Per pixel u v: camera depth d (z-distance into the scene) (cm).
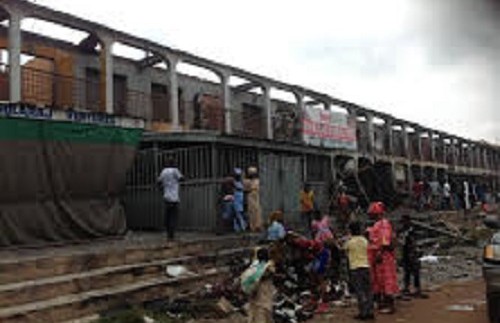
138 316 853
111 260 1007
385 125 3688
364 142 3381
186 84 2428
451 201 3156
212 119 2353
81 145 1289
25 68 1627
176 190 1252
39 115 1348
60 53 1891
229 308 941
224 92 2322
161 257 1109
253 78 2477
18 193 1162
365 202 2269
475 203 3522
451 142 4716
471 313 909
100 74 1864
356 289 912
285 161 1772
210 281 1088
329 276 1135
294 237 1122
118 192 1367
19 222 1155
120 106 2103
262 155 1691
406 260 1099
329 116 2759
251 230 1455
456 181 4062
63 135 1255
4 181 1139
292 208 1755
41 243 1182
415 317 898
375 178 2503
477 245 2050
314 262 1103
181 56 2109
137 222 1605
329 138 2736
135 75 2189
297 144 1881
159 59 2130
